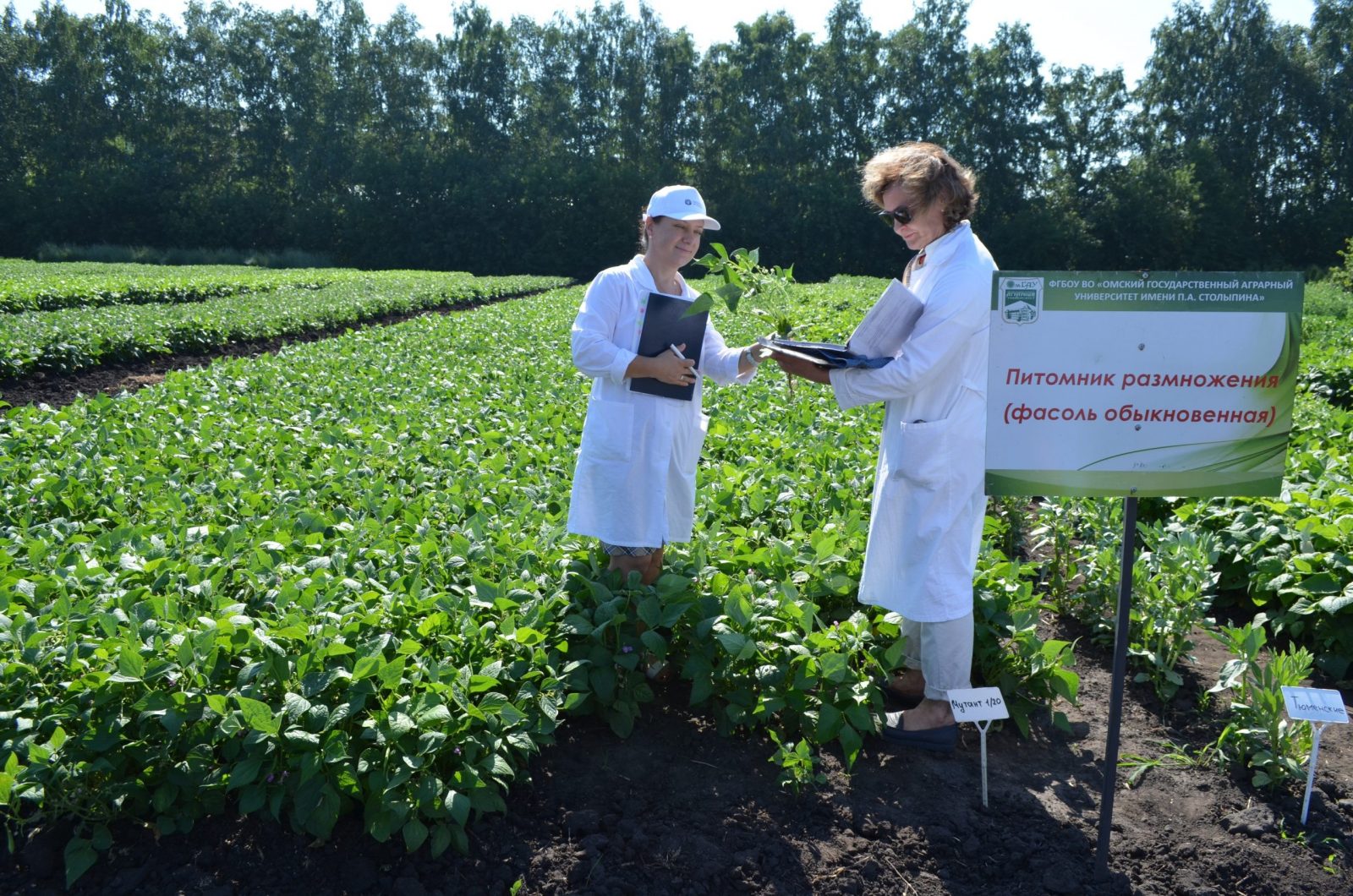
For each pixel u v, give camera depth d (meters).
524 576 4.19
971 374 3.43
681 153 65.75
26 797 2.90
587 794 3.44
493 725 3.21
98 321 14.73
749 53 63.91
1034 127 61.16
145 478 5.93
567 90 65.38
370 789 3.05
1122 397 2.84
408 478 6.50
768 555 4.41
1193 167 59.28
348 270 44.25
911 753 3.73
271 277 34.12
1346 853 3.19
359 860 3.04
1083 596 4.96
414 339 13.91
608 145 65.44
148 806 3.17
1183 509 5.95
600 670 3.71
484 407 8.66
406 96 66.56
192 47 68.56
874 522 3.68
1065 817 3.39
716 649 3.82
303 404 8.88
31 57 66.12
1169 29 68.31
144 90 66.94
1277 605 5.09
